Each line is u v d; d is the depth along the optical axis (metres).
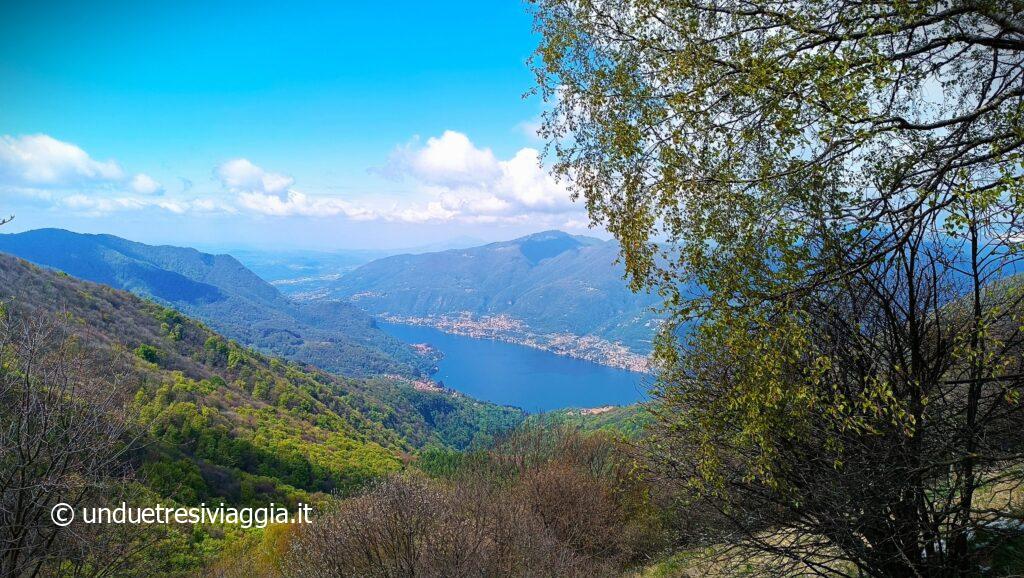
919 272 4.84
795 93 4.00
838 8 4.34
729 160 4.62
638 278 4.86
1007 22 3.93
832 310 5.00
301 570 11.46
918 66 4.68
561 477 19.88
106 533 7.98
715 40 4.70
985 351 4.12
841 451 4.77
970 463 4.62
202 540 17.75
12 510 7.02
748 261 4.28
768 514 5.62
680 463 5.97
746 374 4.46
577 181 5.46
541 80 5.48
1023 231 3.62
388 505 11.24
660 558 10.51
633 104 4.90
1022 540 4.89
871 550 5.13
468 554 11.38
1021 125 3.76
